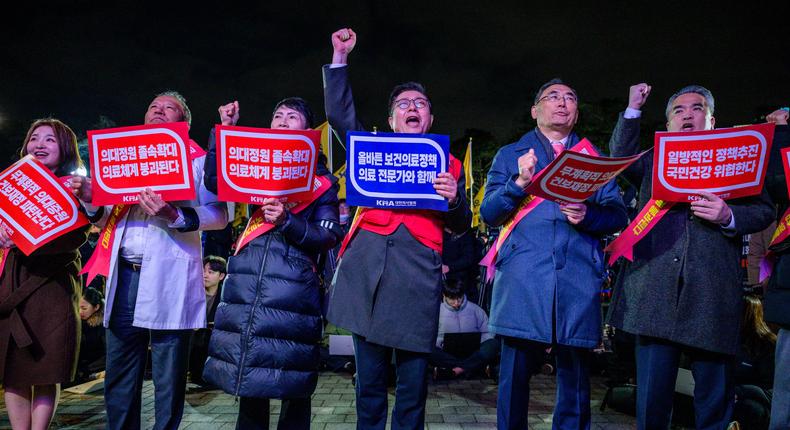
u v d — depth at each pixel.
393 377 5.57
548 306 2.76
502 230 3.03
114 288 2.91
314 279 2.89
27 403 3.10
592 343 2.79
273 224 2.78
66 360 3.08
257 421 2.91
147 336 3.06
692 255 2.67
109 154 2.67
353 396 5.18
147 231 2.96
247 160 2.61
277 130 2.56
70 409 4.62
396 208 2.66
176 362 2.94
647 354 2.77
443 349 6.00
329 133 7.38
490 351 5.94
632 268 2.85
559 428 2.89
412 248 2.74
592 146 2.93
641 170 3.02
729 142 2.48
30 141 3.21
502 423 2.89
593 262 2.86
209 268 5.80
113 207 3.05
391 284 2.70
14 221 2.88
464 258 7.61
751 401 3.80
